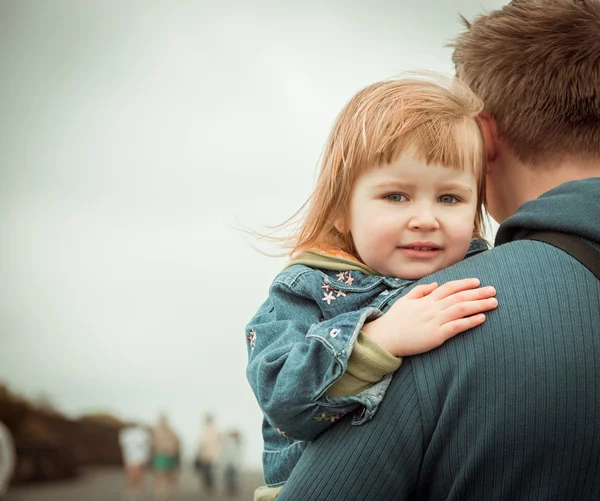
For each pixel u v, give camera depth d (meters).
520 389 1.15
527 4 1.46
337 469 1.21
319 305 1.39
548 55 1.38
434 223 1.38
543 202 1.29
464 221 1.42
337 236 1.52
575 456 1.15
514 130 1.43
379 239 1.41
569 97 1.36
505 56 1.44
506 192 1.50
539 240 1.27
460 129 1.40
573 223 1.24
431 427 1.19
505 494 1.16
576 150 1.38
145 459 19.14
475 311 1.20
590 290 1.19
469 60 1.53
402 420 1.20
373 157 1.40
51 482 25.02
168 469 19.39
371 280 1.41
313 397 1.22
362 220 1.43
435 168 1.38
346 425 1.24
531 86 1.39
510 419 1.15
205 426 22.06
